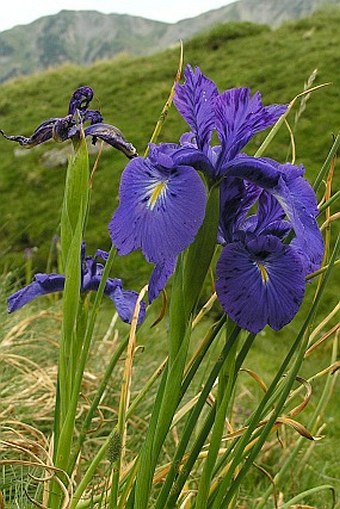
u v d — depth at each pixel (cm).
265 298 46
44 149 466
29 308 154
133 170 47
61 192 425
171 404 49
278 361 238
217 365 50
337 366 62
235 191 50
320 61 499
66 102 570
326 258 60
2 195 436
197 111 51
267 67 518
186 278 48
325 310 275
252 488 119
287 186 50
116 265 303
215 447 50
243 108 50
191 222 45
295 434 132
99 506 60
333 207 326
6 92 605
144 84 560
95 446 110
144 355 144
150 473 50
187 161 48
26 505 70
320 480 124
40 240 377
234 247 47
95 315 56
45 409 108
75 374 58
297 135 390
